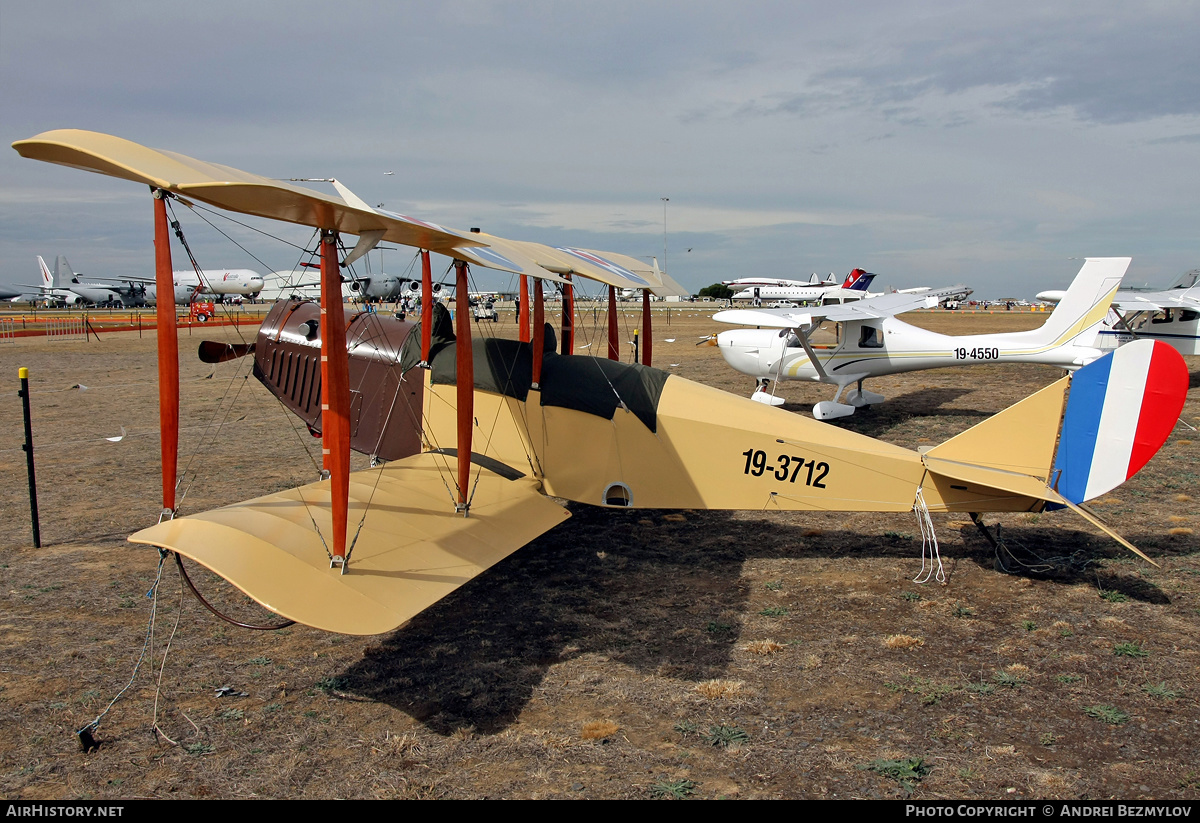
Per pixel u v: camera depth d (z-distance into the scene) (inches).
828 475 277.7
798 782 156.4
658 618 244.2
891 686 197.0
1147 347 247.3
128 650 219.9
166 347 180.9
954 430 532.7
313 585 172.4
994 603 250.4
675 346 1242.0
